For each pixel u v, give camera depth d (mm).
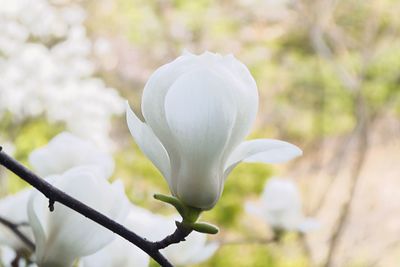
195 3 5215
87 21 5156
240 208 2826
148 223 846
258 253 2730
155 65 5223
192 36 5223
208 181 703
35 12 3064
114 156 3084
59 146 925
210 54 697
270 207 1659
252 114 699
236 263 2662
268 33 5320
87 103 3070
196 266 2594
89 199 768
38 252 773
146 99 695
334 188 4074
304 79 4980
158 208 2822
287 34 5285
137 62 5180
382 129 4508
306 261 2758
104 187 772
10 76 2814
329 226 3602
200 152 696
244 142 712
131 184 2854
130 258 812
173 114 688
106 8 5211
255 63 5195
